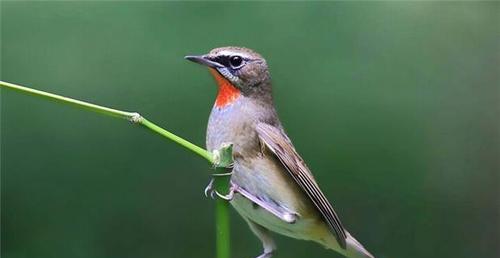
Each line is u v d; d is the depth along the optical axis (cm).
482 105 1360
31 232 1266
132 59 1309
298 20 1319
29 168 1277
